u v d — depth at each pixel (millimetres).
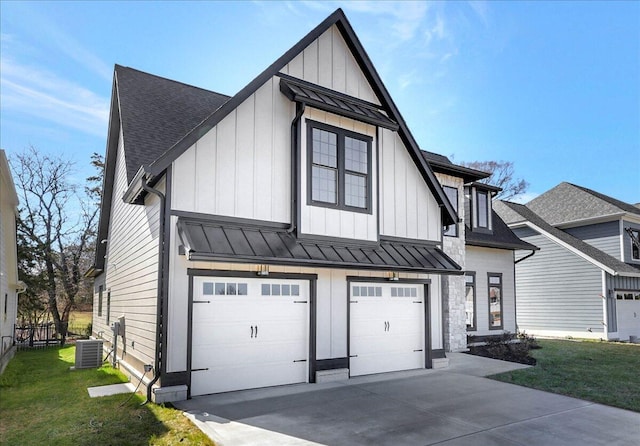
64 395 7852
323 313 8750
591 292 19297
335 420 6070
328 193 9047
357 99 10094
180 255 7199
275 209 8430
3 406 7305
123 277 10930
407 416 6312
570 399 7434
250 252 7289
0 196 10102
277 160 8578
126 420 6059
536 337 19969
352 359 9156
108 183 14375
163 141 10188
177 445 5137
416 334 10336
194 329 7309
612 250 20984
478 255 15938
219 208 7734
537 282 21234
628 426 5992
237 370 7699
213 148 7785
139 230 9156
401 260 9531
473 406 6898
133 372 8648
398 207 10438
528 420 6195
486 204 16625
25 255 23516
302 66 9211
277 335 8203
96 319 18328
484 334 15570
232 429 5617
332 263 8102
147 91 11898
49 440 5402
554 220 23047
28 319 24625
